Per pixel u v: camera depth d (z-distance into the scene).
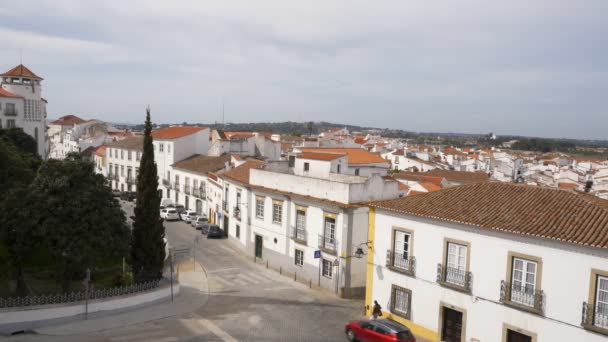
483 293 22.50
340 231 32.03
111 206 27.53
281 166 45.06
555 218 21.22
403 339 21.58
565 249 19.73
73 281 30.50
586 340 19.11
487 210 23.50
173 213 58.84
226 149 69.00
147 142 30.44
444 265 24.16
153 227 30.25
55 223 24.86
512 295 21.48
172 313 27.11
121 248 27.12
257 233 41.06
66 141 112.25
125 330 24.14
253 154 71.94
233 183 46.66
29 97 69.56
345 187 31.92
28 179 31.78
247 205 42.53
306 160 44.25
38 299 24.39
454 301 23.69
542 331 20.41
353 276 32.00
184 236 50.09
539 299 20.42
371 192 32.78
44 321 24.11
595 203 21.94
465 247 23.33
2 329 23.05
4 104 65.69
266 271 38.09
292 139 129.62
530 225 21.08
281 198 37.94
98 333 23.55
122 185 81.44
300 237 35.84
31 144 60.19
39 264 31.83
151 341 22.75
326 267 33.53
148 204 30.16
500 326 21.84
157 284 29.31
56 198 25.34
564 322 19.75
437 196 26.59
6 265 28.19
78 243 24.92
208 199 58.81
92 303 25.66
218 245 46.59
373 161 60.69
